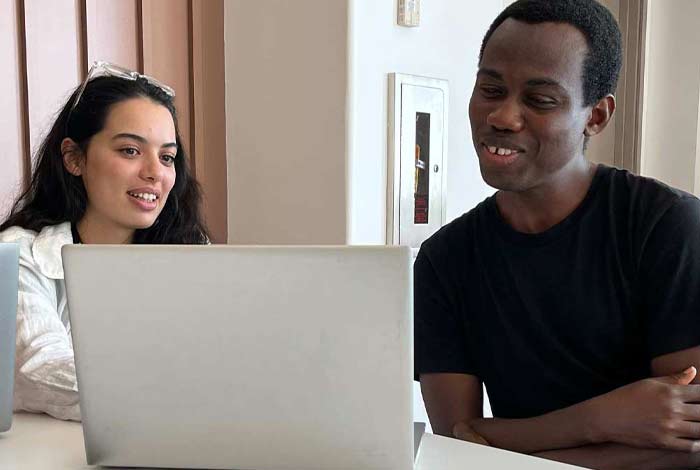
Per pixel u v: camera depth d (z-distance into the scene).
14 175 1.74
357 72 2.01
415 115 2.21
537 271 1.20
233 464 0.78
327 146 2.04
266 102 2.15
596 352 1.18
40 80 1.77
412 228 2.23
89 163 1.46
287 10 2.08
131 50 1.98
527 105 1.10
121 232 1.55
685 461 1.04
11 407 0.89
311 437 0.75
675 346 1.10
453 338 1.31
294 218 2.12
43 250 1.31
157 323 0.75
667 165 2.72
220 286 0.73
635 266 1.15
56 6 1.80
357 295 0.71
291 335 0.73
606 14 1.15
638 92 2.65
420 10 2.21
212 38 2.19
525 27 1.10
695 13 2.61
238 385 0.75
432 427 1.31
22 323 1.14
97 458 0.80
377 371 0.73
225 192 2.27
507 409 1.27
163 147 1.50
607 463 1.06
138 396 0.77
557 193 1.18
